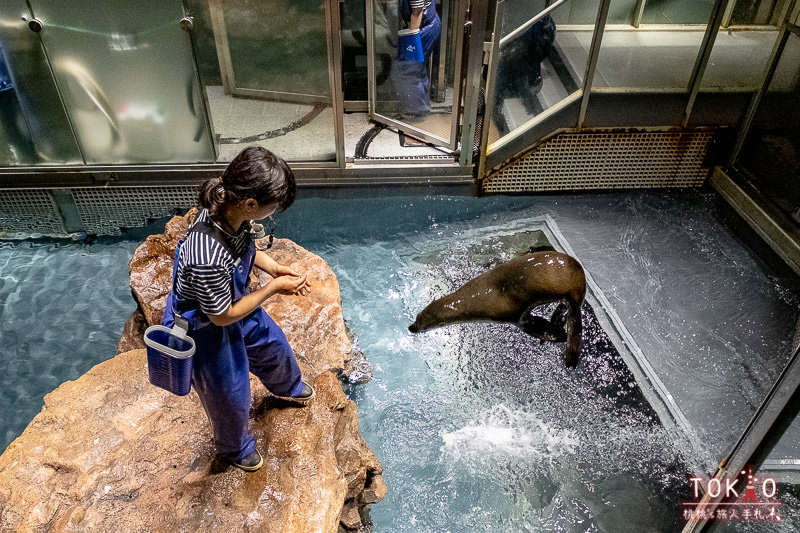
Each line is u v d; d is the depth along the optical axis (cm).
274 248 460
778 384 195
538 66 534
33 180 559
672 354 450
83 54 489
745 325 474
